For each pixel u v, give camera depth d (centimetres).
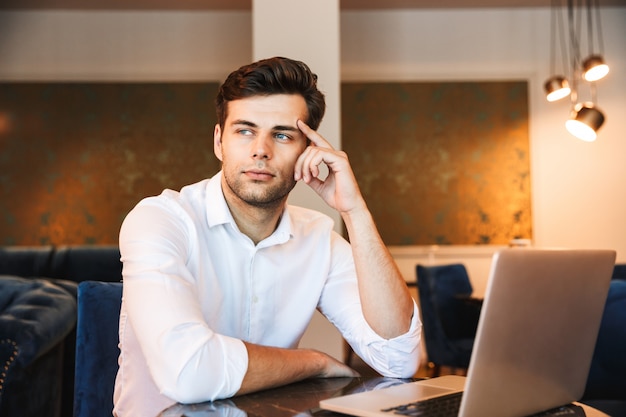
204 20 646
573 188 643
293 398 122
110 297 167
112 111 643
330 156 147
